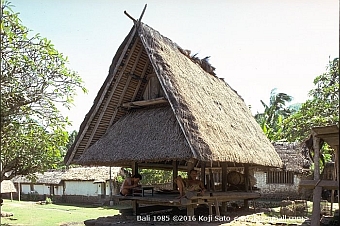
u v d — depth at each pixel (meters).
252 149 13.37
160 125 11.52
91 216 21.56
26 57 7.31
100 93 12.69
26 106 7.33
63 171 38.03
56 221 18.92
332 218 11.18
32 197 38.56
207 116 11.66
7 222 18.52
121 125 12.84
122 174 32.81
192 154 9.81
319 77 23.61
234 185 14.60
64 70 7.81
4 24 7.14
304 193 23.44
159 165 16.56
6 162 7.74
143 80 13.04
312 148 11.55
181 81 11.93
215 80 16.89
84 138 13.14
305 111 23.50
